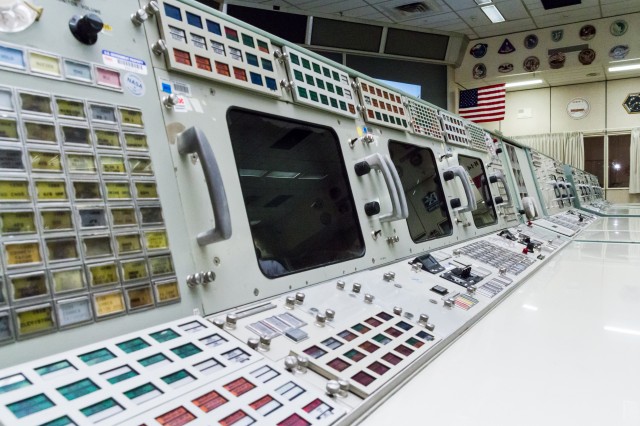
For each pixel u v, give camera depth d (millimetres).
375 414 689
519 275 1808
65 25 751
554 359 916
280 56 1294
